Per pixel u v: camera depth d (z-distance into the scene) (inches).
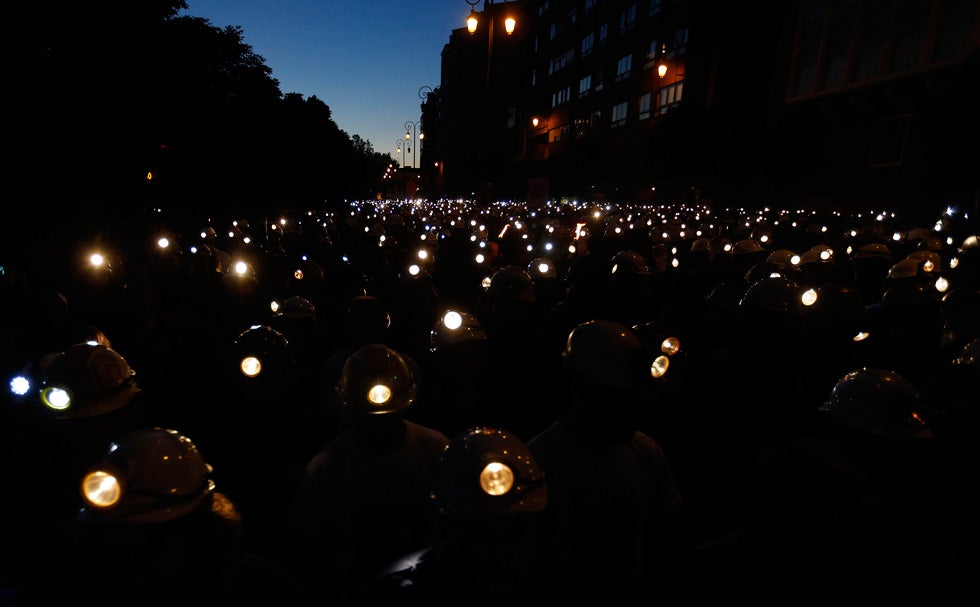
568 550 81.0
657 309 256.7
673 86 1526.8
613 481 82.8
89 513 60.2
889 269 258.4
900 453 86.0
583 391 83.0
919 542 85.2
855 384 89.7
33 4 365.7
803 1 1125.7
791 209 1060.5
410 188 3225.9
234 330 227.8
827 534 52.5
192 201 727.7
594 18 2018.9
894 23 935.0
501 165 2650.1
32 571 78.2
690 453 118.6
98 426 97.2
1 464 95.7
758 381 116.4
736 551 59.1
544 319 185.2
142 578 60.0
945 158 645.9
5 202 368.2
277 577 68.9
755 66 1304.1
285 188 1001.5
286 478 122.1
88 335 149.6
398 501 92.0
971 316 145.9
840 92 1028.5
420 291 233.5
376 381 90.3
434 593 63.9
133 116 467.2
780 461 56.0
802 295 157.1
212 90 693.9
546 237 475.5
